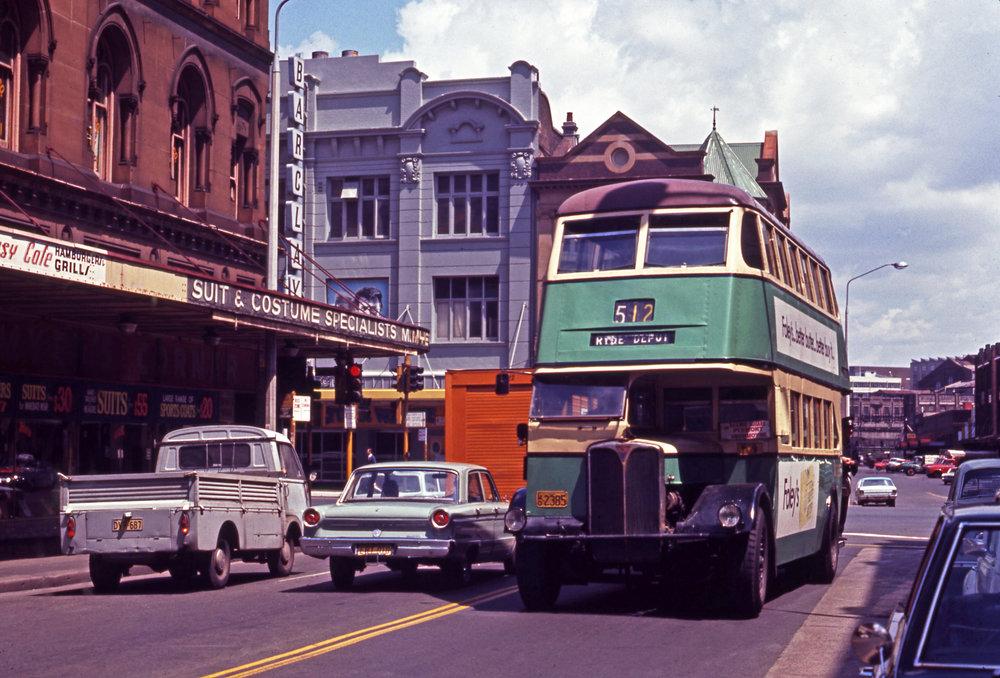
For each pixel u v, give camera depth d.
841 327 20.56
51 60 23.84
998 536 4.89
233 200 31.62
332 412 50.72
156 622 12.75
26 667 9.79
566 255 14.00
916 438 190.50
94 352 25.98
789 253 15.80
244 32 32.28
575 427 13.12
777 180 65.31
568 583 13.62
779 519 13.98
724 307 13.30
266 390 27.73
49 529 24.11
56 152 23.84
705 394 14.02
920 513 43.47
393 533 15.77
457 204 50.69
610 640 11.17
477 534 16.50
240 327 26.78
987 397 143.38
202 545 16.08
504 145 50.12
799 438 15.38
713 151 57.47
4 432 23.22
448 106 50.66
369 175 51.25
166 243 27.55
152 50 27.59
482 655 10.25
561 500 13.06
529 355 49.41
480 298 50.34
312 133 51.38
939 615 4.70
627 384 13.27
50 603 15.10
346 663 9.84
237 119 31.75
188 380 29.45
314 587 16.77
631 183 14.16
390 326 32.22
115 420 26.69
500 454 27.05
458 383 27.42
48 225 23.45
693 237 13.67
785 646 10.85
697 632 11.74
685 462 13.40
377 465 17.02
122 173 26.53
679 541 12.55
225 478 16.81
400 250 50.62
